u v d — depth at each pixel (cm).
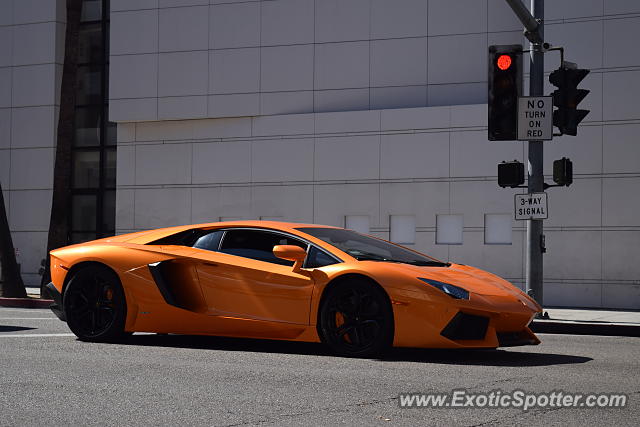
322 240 832
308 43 2162
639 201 1856
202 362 731
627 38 1869
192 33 2253
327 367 710
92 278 893
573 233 1898
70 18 1969
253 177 2192
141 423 488
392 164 2064
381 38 2108
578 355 843
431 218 2030
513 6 1338
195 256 862
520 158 1969
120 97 2303
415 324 756
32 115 2498
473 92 2038
